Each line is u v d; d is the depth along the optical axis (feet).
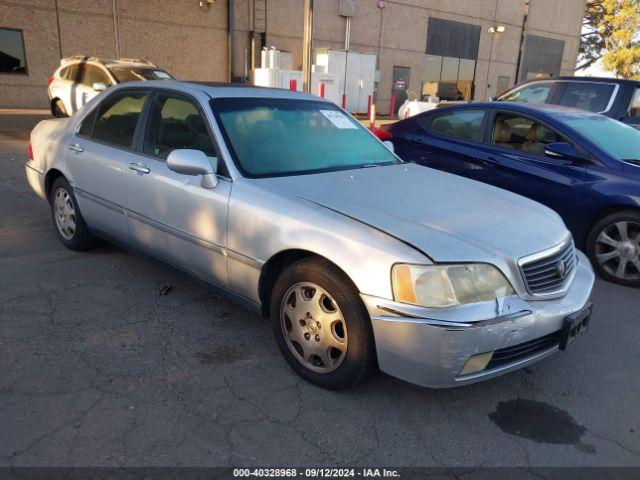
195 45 59.41
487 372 8.70
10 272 14.46
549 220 10.81
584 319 9.85
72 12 51.47
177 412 9.07
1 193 22.07
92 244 15.99
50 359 10.44
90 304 12.85
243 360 10.79
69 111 40.09
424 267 8.39
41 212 19.93
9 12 48.57
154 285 14.10
